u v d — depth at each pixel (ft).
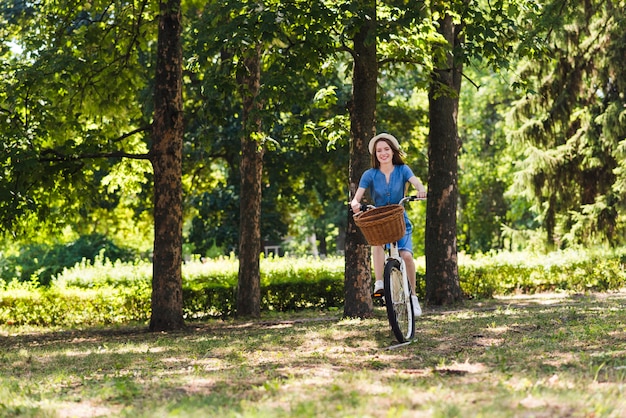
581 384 17.97
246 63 57.93
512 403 15.97
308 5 40.86
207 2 59.36
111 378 22.48
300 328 38.60
